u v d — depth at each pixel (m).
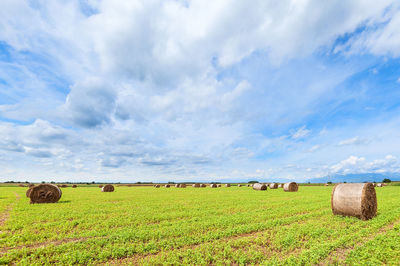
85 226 11.41
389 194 31.19
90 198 27.19
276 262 6.68
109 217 13.92
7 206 19.47
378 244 8.12
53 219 13.32
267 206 18.28
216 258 7.11
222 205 19.17
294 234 9.43
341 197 13.83
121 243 8.69
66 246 8.21
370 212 13.35
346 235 9.26
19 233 10.17
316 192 37.44
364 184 13.57
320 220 12.55
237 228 10.58
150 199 25.23
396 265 6.49
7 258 7.01
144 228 10.98
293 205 18.81
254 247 8.17
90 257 7.33
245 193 35.31
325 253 7.32
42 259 7.12
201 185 66.19
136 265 6.85
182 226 11.14
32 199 21.64
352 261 6.73
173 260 7.00
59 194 22.81
